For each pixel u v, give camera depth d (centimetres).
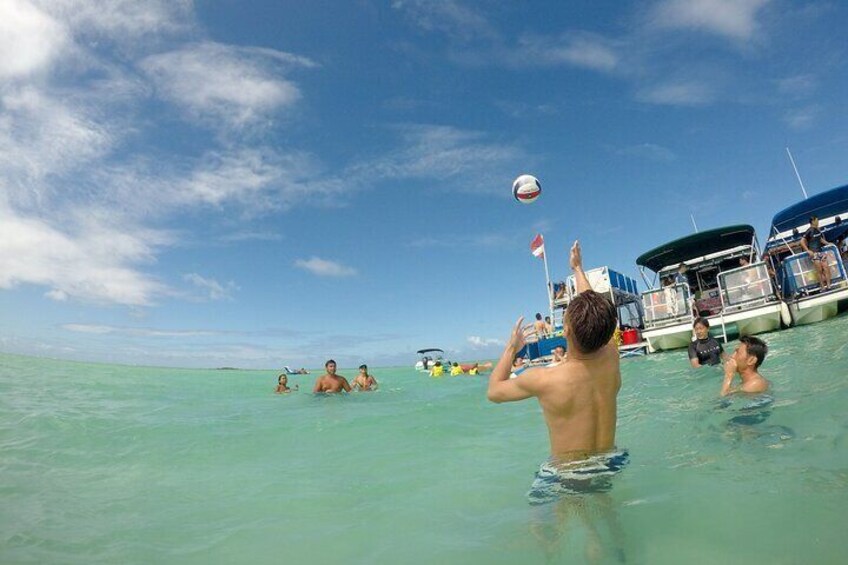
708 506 240
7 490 402
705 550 198
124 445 596
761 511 228
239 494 380
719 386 688
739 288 1510
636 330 1806
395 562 234
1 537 294
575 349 304
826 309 1406
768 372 646
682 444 370
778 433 361
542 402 308
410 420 723
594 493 277
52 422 763
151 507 353
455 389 1364
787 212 1694
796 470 278
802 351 834
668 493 264
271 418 823
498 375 329
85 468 482
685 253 1925
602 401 301
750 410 449
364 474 425
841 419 372
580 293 310
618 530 228
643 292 1695
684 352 1518
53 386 1512
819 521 211
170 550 271
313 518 316
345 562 242
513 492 332
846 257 1652
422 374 2800
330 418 790
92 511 346
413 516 302
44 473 462
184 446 588
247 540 283
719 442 360
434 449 515
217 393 1534
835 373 564
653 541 213
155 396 1362
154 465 493
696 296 1920
